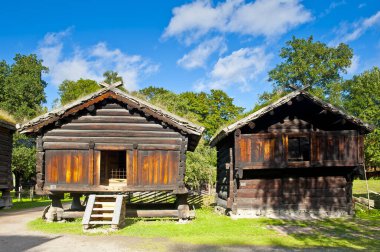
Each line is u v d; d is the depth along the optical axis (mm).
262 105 18984
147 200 21078
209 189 36500
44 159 15109
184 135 15453
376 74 48031
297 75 53094
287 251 10305
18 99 47531
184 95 58562
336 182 18500
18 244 10828
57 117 14891
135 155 15250
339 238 12344
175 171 15344
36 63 52406
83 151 15219
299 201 18281
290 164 17312
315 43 54281
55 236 12055
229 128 16969
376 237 12562
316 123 18000
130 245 10797
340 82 54656
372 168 47625
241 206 18016
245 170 17828
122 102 15453
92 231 12758
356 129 17906
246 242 11555
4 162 21703
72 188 14961
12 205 22953
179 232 13000
